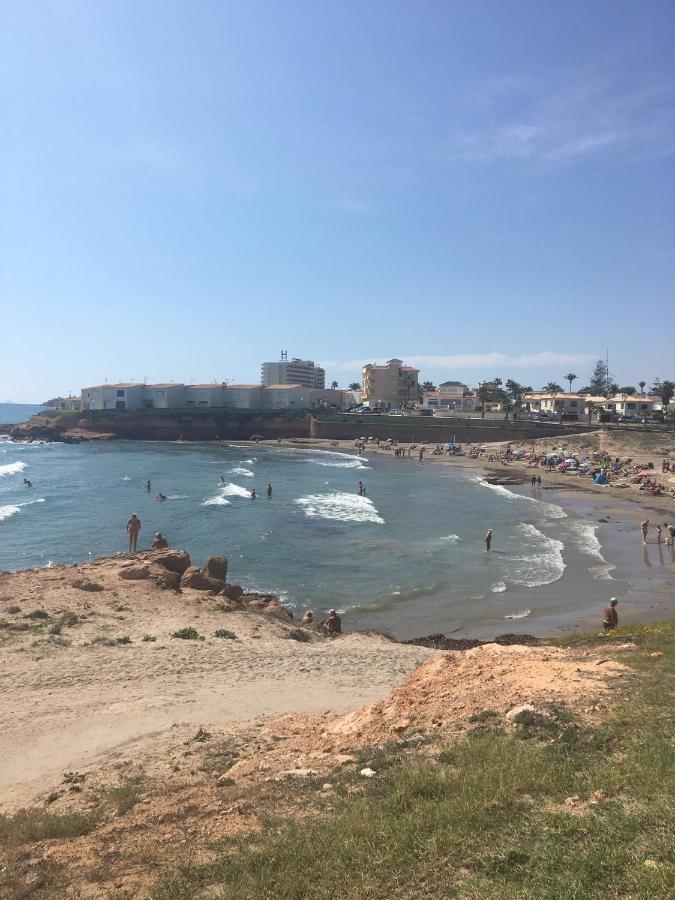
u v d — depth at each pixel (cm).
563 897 494
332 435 14450
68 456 10925
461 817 657
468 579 3297
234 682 1609
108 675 1625
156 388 16050
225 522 4819
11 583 2577
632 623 2512
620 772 718
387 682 1652
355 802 746
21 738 1255
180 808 828
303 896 571
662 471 7969
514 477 8256
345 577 3331
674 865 513
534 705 970
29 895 633
